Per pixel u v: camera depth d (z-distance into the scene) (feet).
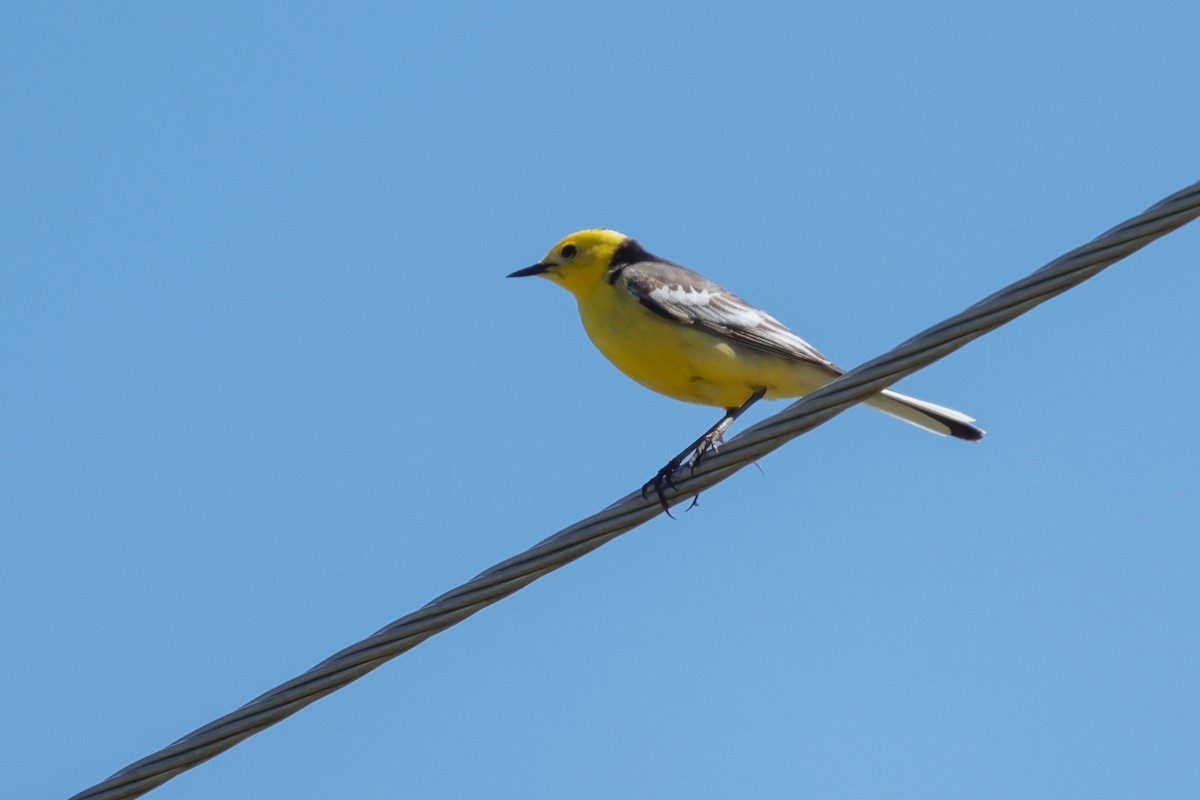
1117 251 34.04
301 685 33.65
